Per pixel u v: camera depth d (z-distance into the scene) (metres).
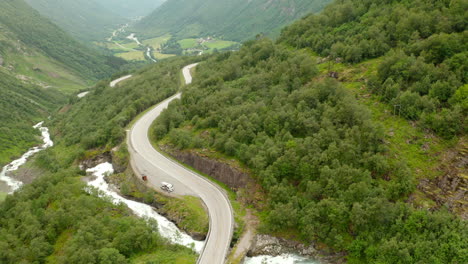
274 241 66.12
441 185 61.50
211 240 64.12
